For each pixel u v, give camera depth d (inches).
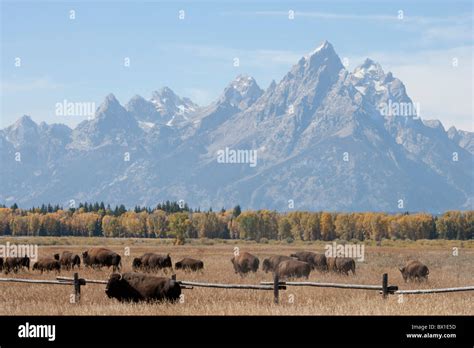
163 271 2217.0
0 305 1190.3
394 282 1950.1
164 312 1088.2
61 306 1159.0
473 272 2485.2
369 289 1315.2
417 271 1998.0
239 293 1334.9
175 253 4047.7
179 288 1246.3
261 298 1274.6
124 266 2532.0
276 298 1241.4
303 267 2048.5
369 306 1122.0
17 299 1291.8
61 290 1409.9
